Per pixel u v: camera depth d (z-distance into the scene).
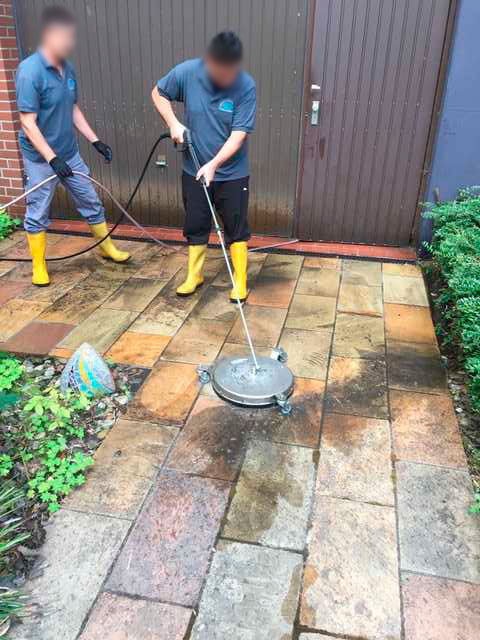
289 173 4.63
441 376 3.01
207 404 2.75
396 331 3.47
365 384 2.92
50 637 1.67
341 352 3.22
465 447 2.49
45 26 3.34
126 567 1.90
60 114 3.57
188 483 2.25
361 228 4.72
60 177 3.35
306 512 2.12
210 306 3.75
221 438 2.51
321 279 4.20
